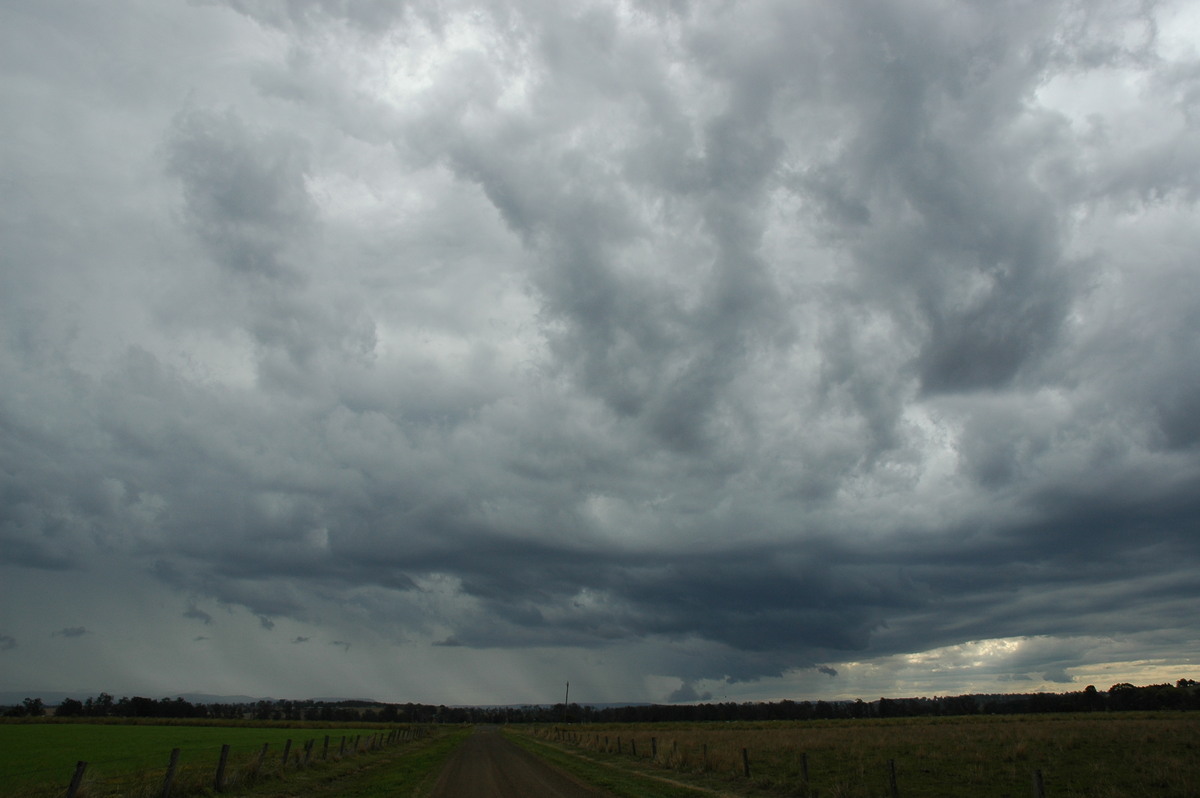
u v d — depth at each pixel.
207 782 20.91
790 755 34.00
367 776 27.47
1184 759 25.44
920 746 35.41
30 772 28.95
